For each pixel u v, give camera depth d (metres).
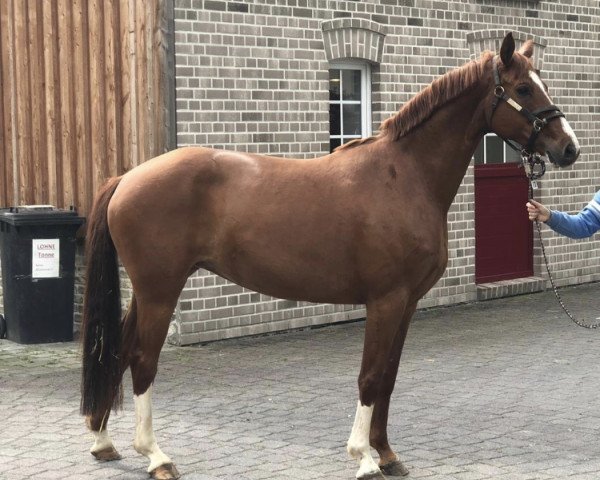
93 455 5.54
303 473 5.30
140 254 5.26
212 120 9.11
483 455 5.64
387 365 5.33
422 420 6.42
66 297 9.17
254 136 9.44
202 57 9.01
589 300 11.77
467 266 11.55
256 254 5.20
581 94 12.96
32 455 5.63
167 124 8.82
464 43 11.45
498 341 9.25
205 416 6.51
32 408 6.70
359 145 5.33
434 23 11.09
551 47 12.48
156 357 5.32
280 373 7.84
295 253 5.16
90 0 9.24
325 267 5.16
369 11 10.40
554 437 6.00
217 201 5.27
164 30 8.77
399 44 10.72
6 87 9.88
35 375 7.73
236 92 9.27
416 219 5.11
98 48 9.23
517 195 12.31
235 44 9.24
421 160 5.23
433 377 7.71
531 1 12.17
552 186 12.60
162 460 5.23
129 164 9.10
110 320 5.42
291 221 5.16
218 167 5.31
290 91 9.72
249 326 9.42
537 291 12.38
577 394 7.12
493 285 11.86
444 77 5.23
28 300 9.03
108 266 5.44
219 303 9.18
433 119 5.22
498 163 12.12
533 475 5.27
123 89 9.09
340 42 10.10
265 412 6.61
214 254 5.33
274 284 5.28
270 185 5.23
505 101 5.13
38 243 8.98
